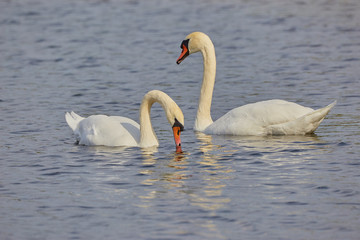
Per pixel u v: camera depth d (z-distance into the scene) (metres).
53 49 31.12
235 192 12.66
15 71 26.73
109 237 10.72
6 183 13.47
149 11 41.41
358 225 11.04
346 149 15.38
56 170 14.34
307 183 13.06
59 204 12.23
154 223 11.23
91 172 14.15
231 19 38.16
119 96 22.44
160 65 27.67
